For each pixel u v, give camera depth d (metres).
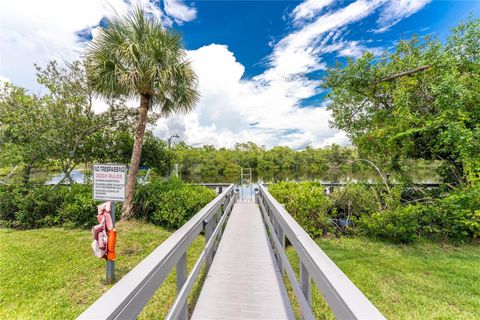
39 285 2.71
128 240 4.21
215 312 1.82
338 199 5.12
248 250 3.13
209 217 2.57
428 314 2.22
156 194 5.44
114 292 0.84
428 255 3.65
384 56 5.90
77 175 7.36
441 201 4.17
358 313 0.72
